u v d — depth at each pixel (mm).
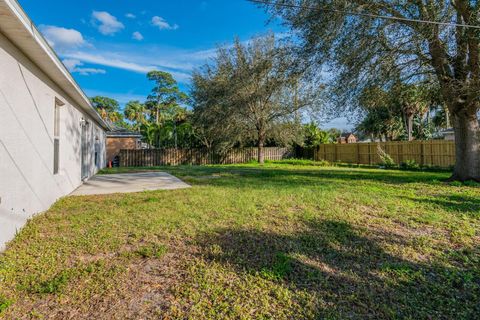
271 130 19000
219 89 17484
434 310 2041
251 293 2238
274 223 4059
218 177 10133
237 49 17281
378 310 2035
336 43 7531
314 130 22766
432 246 3229
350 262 2814
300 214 4527
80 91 6281
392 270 2633
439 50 7102
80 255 2926
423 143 14773
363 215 4488
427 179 9156
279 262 2762
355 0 6832
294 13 7793
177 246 3199
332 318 1938
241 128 18766
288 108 17688
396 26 6945
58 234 3539
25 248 3086
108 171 13219
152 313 1990
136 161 19219
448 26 6500
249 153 22078
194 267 2674
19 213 3689
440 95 8523
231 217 4344
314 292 2260
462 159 8250
